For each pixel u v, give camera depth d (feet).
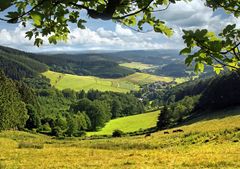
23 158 135.54
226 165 98.58
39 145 183.62
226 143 159.22
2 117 377.50
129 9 12.88
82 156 143.95
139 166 105.91
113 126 530.68
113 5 11.65
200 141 179.93
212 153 126.41
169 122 427.33
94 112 529.86
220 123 261.65
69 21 12.96
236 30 10.32
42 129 472.85
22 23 11.10
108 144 194.80
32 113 467.93
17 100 422.41
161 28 13.70
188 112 451.94
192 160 110.32
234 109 343.87
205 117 357.20
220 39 10.47
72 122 475.31
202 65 11.18
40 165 115.65
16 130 416.46
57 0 10.82
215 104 387.75
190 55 10.78
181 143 186.39
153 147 185.98
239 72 10.88
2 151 158.51
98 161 123.13
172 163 108.88
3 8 8.98
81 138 396.98
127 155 139.85
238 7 11.26
